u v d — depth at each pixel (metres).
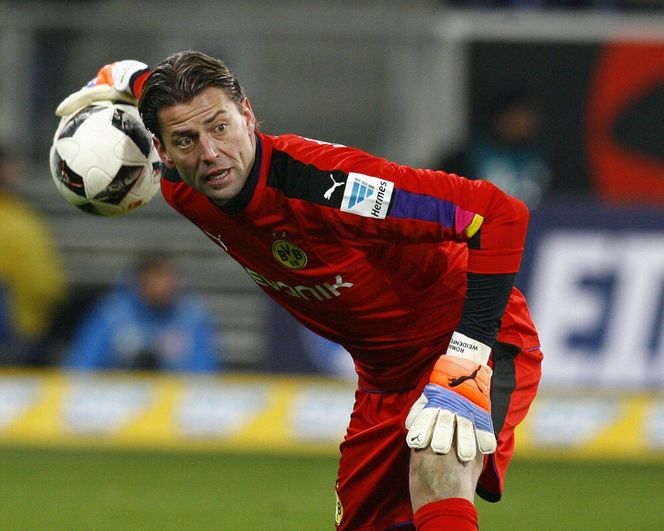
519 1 39.28
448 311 14.98
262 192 13.47
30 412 34.34
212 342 34.56
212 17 43.03
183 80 12.70
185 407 34.09
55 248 38.94
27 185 39.06
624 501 26.50
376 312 14.70
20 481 28.28
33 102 39.09
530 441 33.62
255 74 39.50
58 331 37.28
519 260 13.42
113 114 15.47
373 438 15.53
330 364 34.53
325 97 39.62
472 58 37.84
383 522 15.83
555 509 25.34
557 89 37.34
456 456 12.90
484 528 23.19
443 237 13.36
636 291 34.03
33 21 38.91
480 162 35.72
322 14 42.19
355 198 13.22
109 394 34.09
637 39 37.06
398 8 44.78
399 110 38.62
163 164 15.85
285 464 31.47
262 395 34.16
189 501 25.81
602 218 34.28
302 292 14.59
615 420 33.66
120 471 29.95
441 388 13.04
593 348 33.94
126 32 39.00
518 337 15.09
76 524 23.08
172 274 35.03
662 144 37.03
